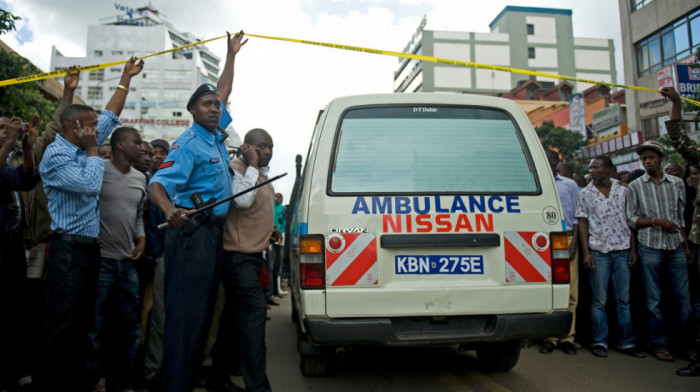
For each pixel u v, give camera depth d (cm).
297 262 347
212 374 375
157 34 7644
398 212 322
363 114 347
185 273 285
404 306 313
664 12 2108
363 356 466
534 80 5269
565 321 320
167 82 7544
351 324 306
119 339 361
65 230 307
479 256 323
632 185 468
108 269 350
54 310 304
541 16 6988
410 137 342
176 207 293
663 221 440
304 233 318
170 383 276
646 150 456
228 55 399
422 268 319
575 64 6981
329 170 330
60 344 306
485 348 407
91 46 7594
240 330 319
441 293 315
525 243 326
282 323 668
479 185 333
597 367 420
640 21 2242
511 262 323
